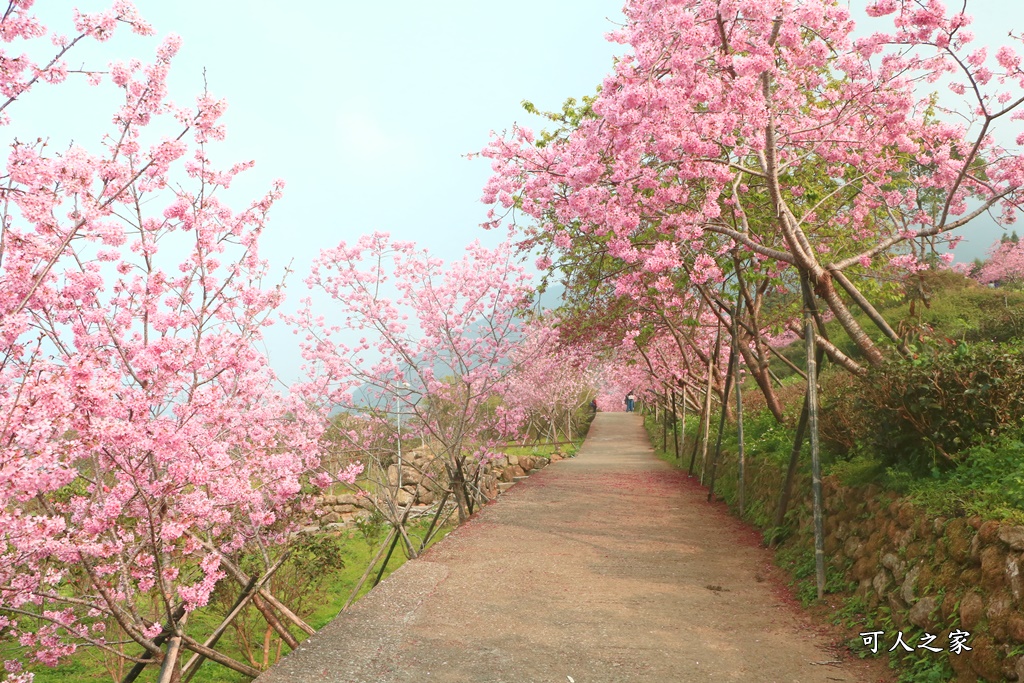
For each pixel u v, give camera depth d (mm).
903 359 6977
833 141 9719
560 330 16750
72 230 5773
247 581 7242
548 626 6199
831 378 11219
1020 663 3951
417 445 21125
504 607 6742
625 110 7961
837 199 12656
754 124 8156
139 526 6285
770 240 12000
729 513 12078
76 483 7992
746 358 13898
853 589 6395
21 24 5332
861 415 7441
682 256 10039
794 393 16469
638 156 8625
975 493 5281
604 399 60125
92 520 5762
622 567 8336
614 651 5578
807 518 8445
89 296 6746
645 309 15836
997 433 5992
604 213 8977
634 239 11039
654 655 5492
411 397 14562
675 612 6645
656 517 11719
